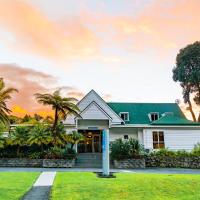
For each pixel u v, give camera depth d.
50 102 31.06
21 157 29.58
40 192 12.48
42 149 30.95
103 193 12.24
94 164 30.19
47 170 23.55
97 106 37.00
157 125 36.72
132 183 14.40
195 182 14.70
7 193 11.98
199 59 59.34
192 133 36.66
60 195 11.78
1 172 20.38
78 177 17.16
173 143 36.31
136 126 36.97
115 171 23.20
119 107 44.94
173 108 45.81
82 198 11.31
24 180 15.81
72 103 31.94
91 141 39.84
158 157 30.38
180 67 61.28
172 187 13.58
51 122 33.50
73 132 32.38
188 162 29.95
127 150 29.31
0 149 30.48
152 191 12.80
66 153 29.75
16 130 30.67
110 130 37.66
